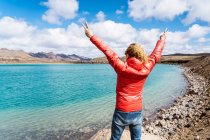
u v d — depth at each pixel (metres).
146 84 44.81
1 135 14.88
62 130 15.62
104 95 32.97
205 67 68.00
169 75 69.88
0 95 39.06
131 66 4.71
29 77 84.69
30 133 15.18
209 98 23.77
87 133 14.80
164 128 14.30
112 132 5.09
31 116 20.69
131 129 5.08
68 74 99.56
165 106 22.70
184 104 22.83
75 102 27.88
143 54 4.77
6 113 22.59
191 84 42.41
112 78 71.62
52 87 49.66
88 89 42.41
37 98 34.03
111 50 4.65
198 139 10.91
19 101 31.66
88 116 19.44
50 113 21.72
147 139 9.35
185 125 14.22
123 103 4.84
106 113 20.31
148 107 22.27
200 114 16.77
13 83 61.56
